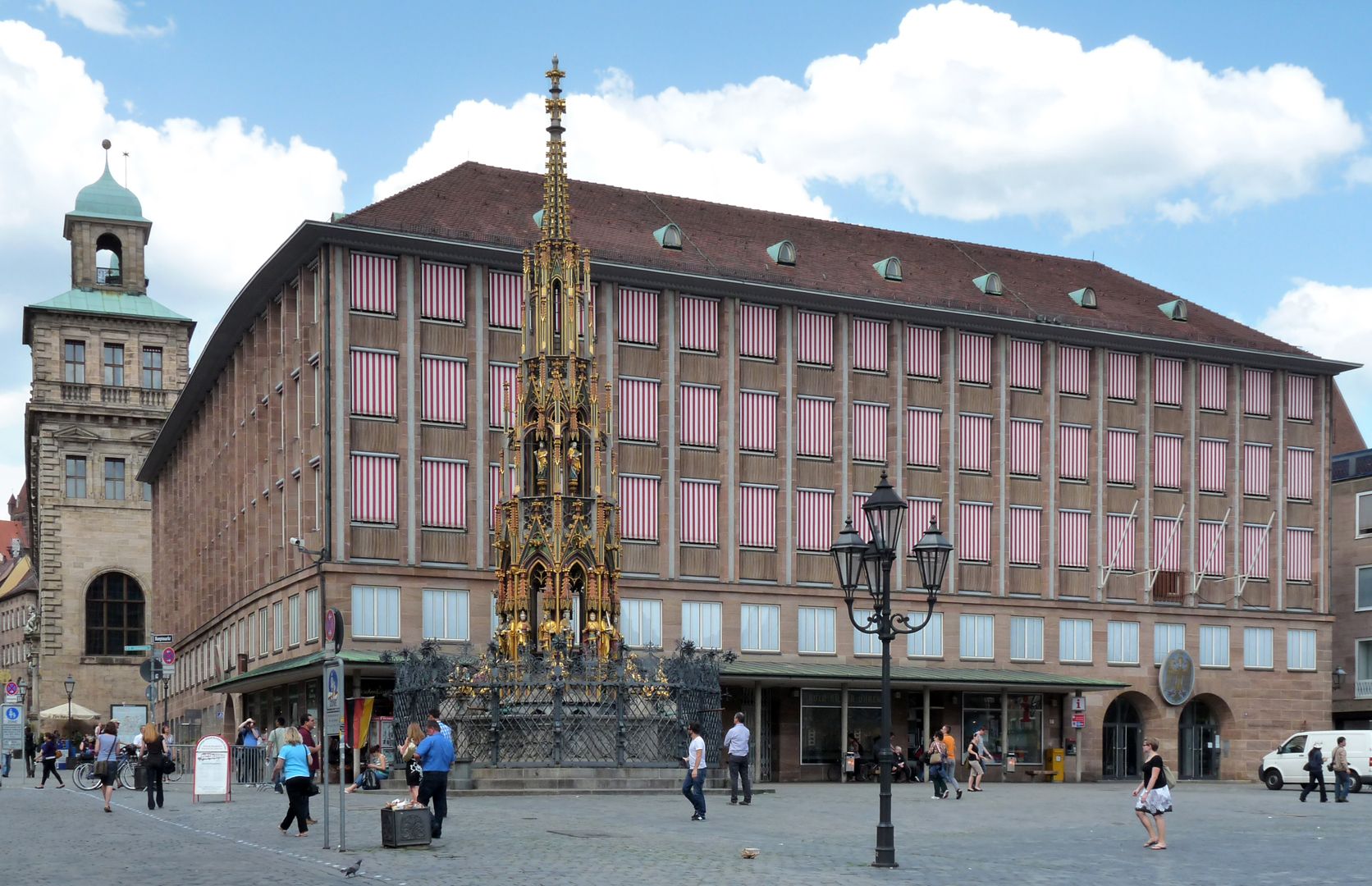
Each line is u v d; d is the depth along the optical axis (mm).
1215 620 77875
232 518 76875
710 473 67312
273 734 48781
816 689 66938
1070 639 74000
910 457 71500
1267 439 80562
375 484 60906
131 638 117500
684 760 42812
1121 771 75875
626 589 64875
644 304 66688
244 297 70125
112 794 44562
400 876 21531
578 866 22984
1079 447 75500
